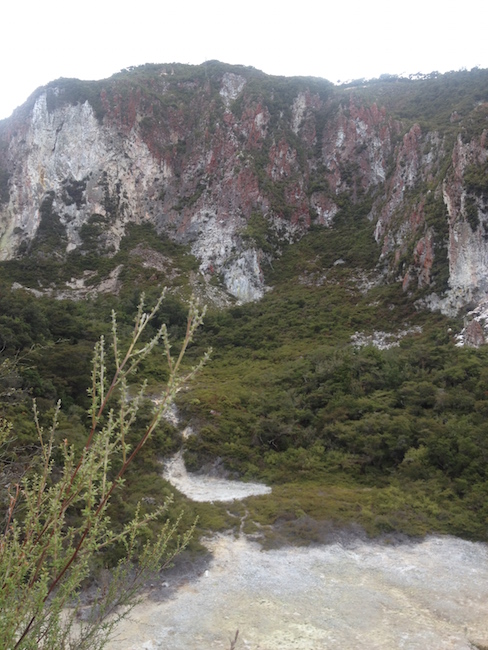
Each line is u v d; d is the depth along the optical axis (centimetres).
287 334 4306
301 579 1527
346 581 1520
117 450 389
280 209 6269
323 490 2230
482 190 4169
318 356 3403
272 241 6000
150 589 1435
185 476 2514
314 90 7850
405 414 2542
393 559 1661
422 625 1294
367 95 7556
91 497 373
